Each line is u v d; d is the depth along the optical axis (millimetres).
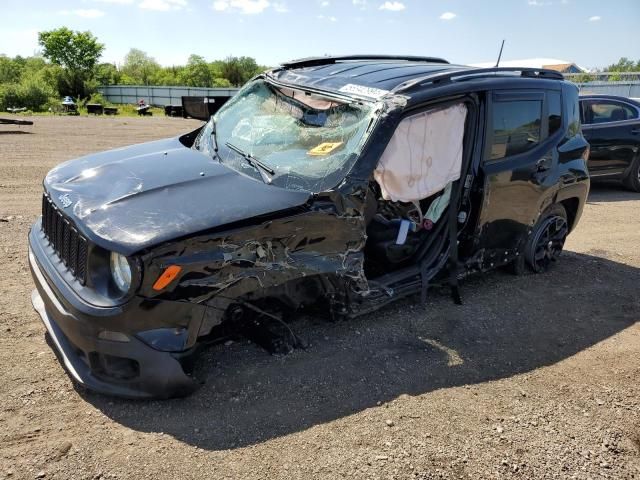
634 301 4891
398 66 4266
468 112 4047
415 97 3586
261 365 3457
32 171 9312
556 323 4371
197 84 74000
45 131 16938
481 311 4465
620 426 3133
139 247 2619
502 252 4699
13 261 4934
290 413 3035
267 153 3652
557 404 3301
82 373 2951
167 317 2748
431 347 3846
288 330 3607
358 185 3324
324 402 3150
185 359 2869
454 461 2762
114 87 57500
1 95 40094
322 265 3240
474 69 4258
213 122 4398
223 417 2959
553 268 5578
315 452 2750
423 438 2910
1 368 3262
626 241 6711
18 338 3611
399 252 4070
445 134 3863
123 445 2715
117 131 18422
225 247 2832
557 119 4949
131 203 2994
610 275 5484
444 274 4258
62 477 2496
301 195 3178
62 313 2871
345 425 2969
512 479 2678
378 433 2922
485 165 4238
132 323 2699
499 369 3648
